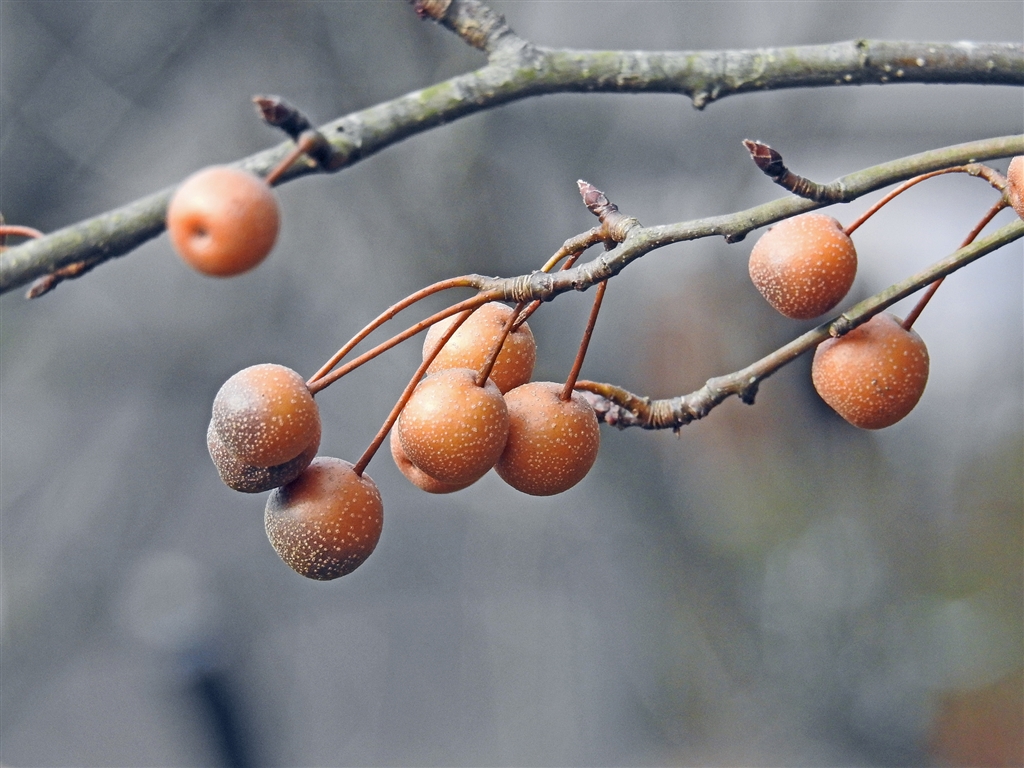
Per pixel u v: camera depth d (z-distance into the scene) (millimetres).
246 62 743
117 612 750
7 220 711
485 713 766
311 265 764
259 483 331
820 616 763
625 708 764
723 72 335
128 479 774
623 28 744
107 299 771
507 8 738
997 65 339
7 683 733
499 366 338
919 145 748
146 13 720
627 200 771
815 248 338
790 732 726
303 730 751
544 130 740
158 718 718
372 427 781
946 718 715
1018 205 332
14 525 756
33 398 768
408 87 738
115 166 742
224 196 305
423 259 750
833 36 735
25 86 715
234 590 773
